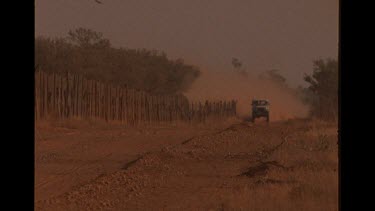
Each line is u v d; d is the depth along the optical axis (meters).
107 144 73.69
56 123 97.25
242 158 60.16
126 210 34.50
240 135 82.38
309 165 50.25
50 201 36.12
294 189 36.44
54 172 49.22
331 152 57.09
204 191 40.50
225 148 69.31
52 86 101.62
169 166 52.66
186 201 36.91
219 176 48.00
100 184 42.69
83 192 39.59
